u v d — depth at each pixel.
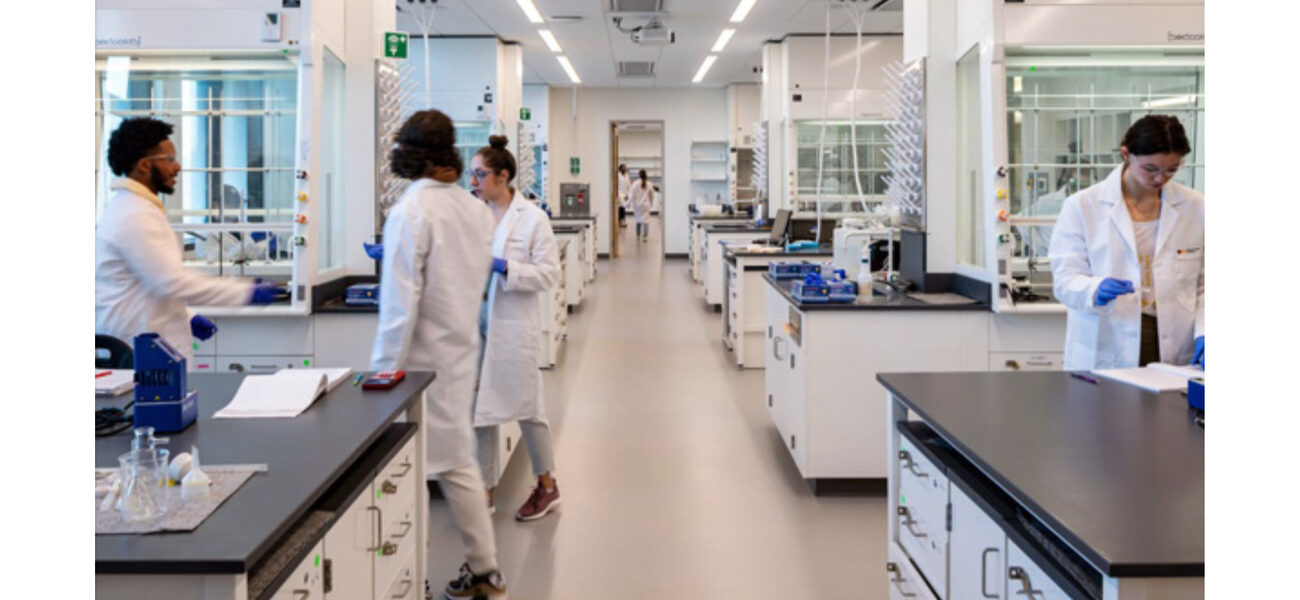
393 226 2.29
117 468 1.49
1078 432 1.73
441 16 7.88
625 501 3.51
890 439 2.24
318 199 3.56
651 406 5.06
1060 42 3.29
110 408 1.89
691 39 9.03
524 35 8.81
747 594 2.68
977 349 3.52
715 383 5.65
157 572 1.11
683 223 13.82
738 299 6.06
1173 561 1.10
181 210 3.75
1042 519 1.30
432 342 2.36
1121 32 3.30
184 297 2.49
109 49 3.36
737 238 8.39
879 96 8.33
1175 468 1.49
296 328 3.55
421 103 8.73
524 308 3.10
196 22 3.34
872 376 3.52
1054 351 3.51
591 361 6.34
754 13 7.65
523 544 3.07
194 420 1.82
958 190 3.92
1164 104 3.75
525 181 9.41
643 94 13.58
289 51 3.38
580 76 12.15
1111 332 2.52
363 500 1.70
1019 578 1.44
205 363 3.57
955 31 3.86
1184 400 2.00
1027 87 3.73
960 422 1.81
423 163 2.35
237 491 1.38
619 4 7.42
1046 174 3.74
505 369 3.09
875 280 4.41
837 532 3.18
